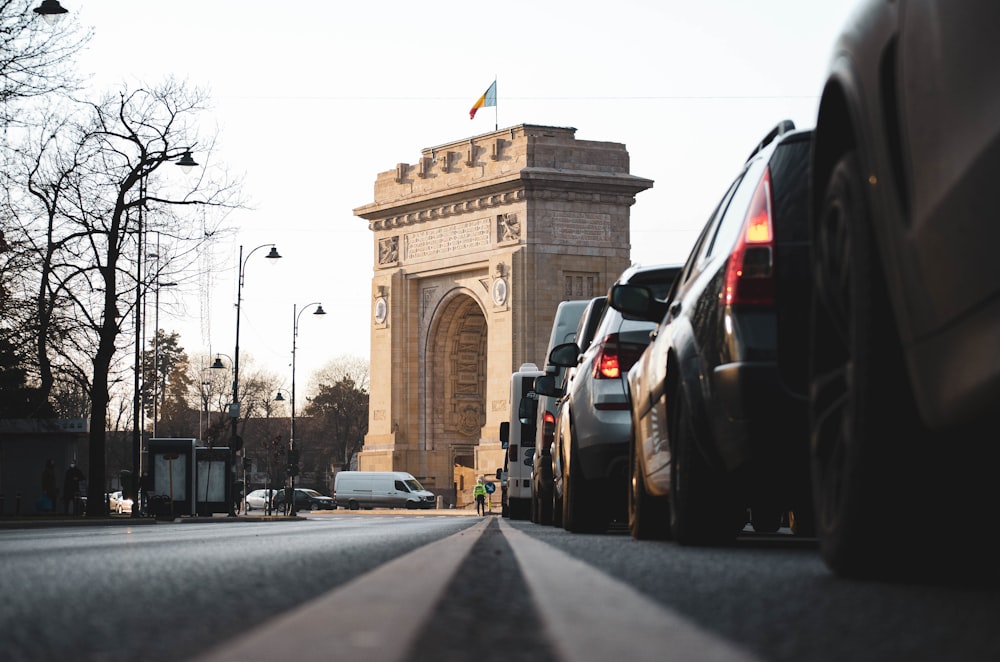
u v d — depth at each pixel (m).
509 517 41.91
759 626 2.99
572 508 13.16
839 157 4.71
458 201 93.06
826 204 4.68
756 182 6.88
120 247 43.25
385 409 99.00
